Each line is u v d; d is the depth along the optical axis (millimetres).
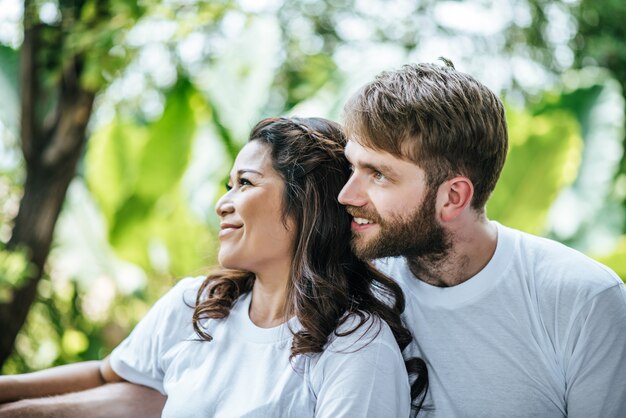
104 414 1534
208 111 4090
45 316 4289
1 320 3336
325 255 1402
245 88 3654
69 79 3307
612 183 4074
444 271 1373
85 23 3049
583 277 1315
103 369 1629
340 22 5238
